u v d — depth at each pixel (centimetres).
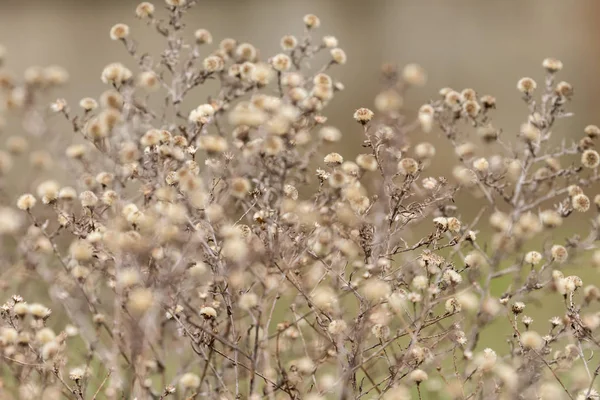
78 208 152
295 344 151
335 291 146
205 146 144
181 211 142
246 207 150
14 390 146
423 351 143
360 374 149
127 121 150
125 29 152
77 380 144
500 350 158
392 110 144
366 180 150
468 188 154
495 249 147
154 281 142
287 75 148
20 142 159
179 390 148
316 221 145
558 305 164
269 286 140
